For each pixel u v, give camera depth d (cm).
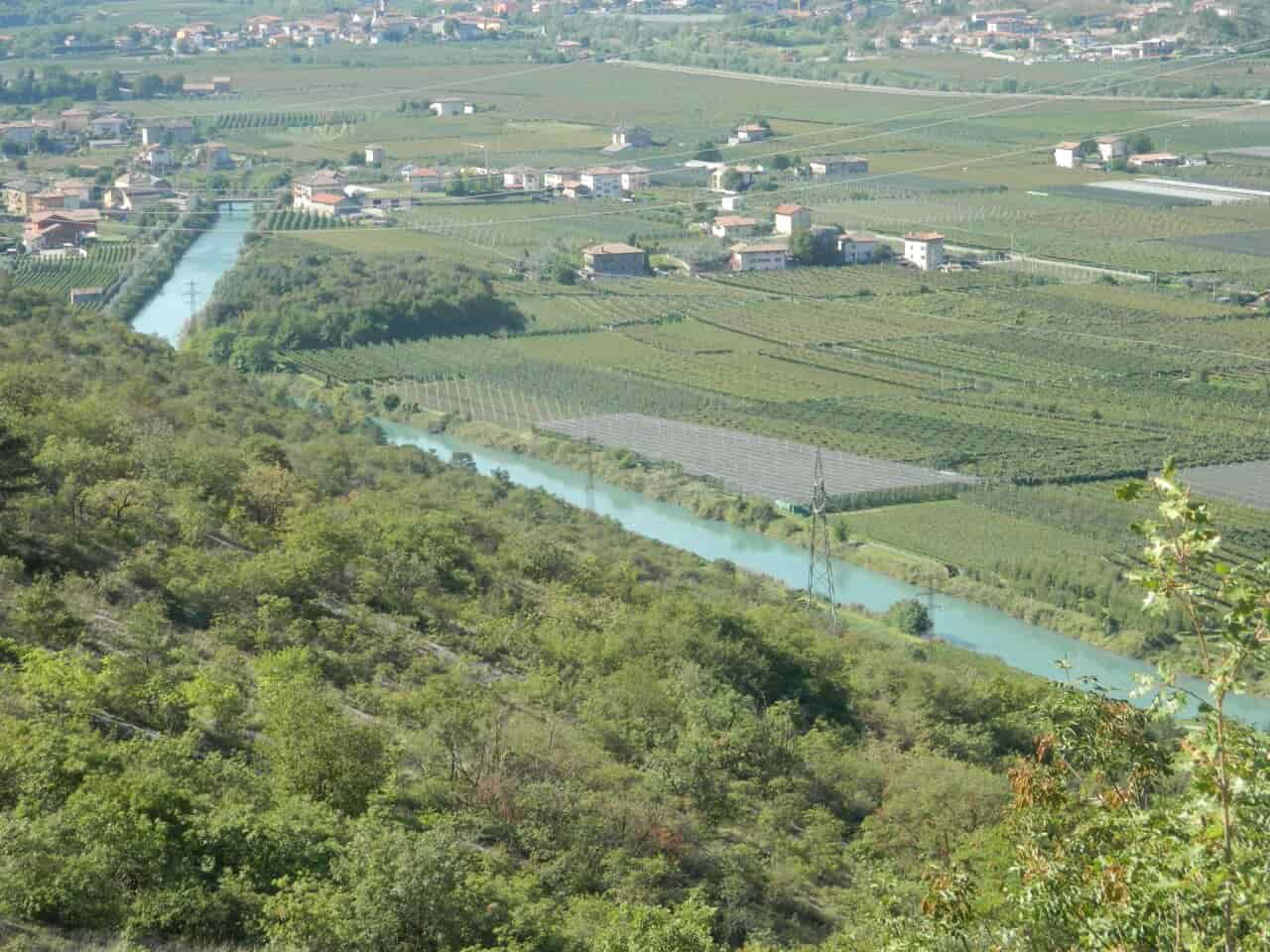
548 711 13562
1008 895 5666
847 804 13125
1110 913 4959
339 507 18725
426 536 17812
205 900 8331
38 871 8038
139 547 15050
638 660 15325
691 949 8506
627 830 11156
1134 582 4631
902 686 16388
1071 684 6075
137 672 11512
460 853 9725
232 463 18538
